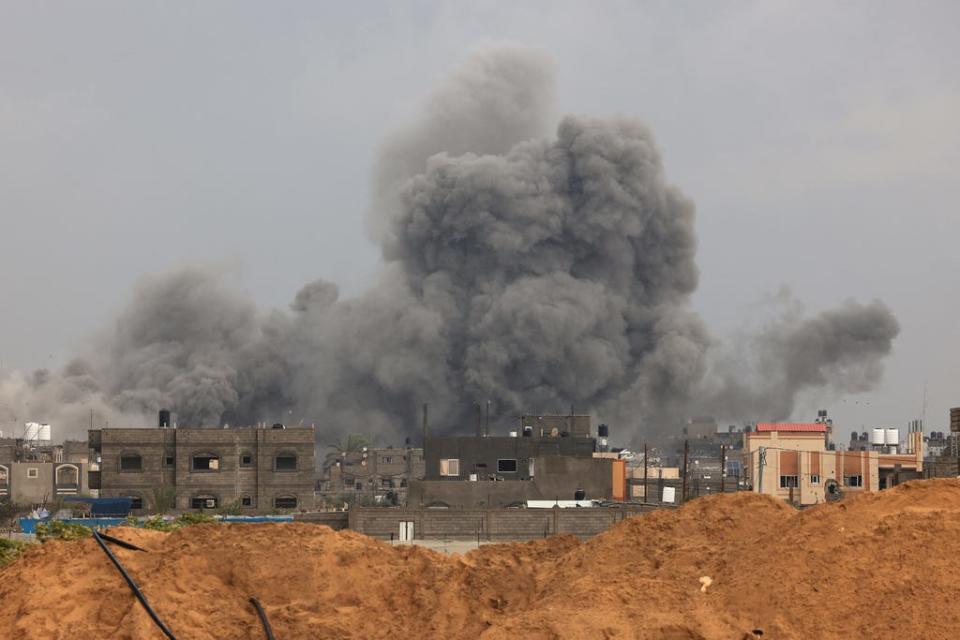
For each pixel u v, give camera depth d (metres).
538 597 94.00
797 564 84.12
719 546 92.44
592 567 94.56
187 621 90.50
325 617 93.06
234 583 96.00
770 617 81.44
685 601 85.25
